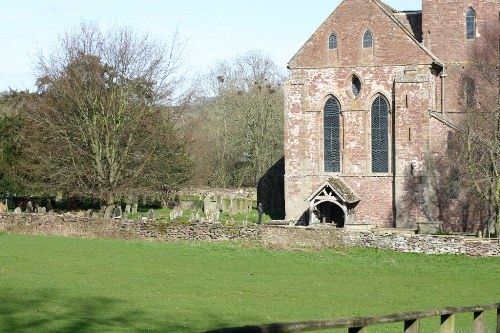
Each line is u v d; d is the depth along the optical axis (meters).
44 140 71.81
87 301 31.62
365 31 70.69
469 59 73.75
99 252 49.94
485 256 50.12
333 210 72.88
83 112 70.38
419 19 79.50
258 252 51.28
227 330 9.59
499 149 58.62
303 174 72.25
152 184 72.81
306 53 72.44
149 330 25.55
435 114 68.56
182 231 56.41
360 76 70.94
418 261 48.88
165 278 39.97
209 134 116.31
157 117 72.81
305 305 32.97
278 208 79.81
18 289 33.81
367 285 39.88
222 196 99.19
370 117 70.81
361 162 71.00
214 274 42.09
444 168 68.00
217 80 138.12
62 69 72.81
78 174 68.69
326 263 47.69
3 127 75.62
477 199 65.12
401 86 68.94
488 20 73.38
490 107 63.75
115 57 72.69
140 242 55.62
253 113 117.69
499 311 17.56
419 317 14.02
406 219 68.81
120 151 71.00
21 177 74.19
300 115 72.31
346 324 11.88
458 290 38.81
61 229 59.88
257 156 116.50
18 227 61.50
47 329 24.62
